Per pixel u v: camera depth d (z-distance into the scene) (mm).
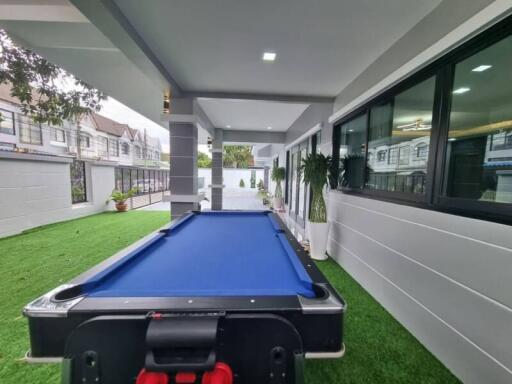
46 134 9258
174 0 1763
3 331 1888
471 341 1428
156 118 5637
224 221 2750
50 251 3873
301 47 2400
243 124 6750
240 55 2596
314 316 912
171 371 811
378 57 2566
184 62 2785
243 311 885
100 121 13648
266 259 1519
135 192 9836
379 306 2355
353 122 3340
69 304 890
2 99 7496
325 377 1510
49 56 2994
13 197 4992
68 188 6680
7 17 2018
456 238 1542
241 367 896
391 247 2230
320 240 3619
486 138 1452
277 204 8406
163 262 1447
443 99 1723
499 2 1244
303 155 5809
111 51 2861
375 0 1724
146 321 854
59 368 1546
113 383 877
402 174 2266
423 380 1498
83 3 1644
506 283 1239
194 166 4016
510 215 1259
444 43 1611
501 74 1360
